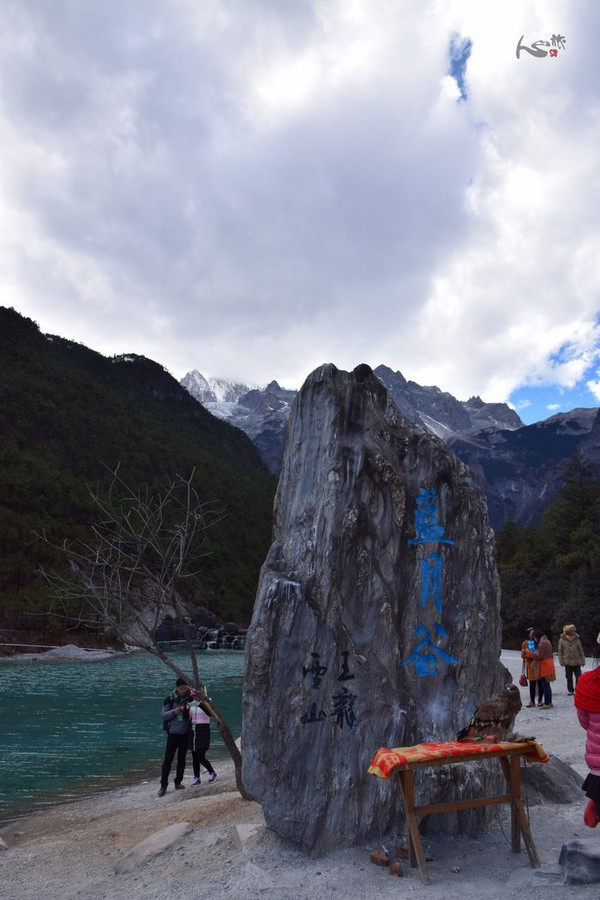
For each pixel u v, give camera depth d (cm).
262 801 509
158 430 10450
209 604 7144
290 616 538
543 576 5416
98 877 573
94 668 3725
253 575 8325
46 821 889
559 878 425
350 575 568
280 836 515
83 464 8162
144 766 1262
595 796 426
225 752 1400
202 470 9650
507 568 6059
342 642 550
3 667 3741
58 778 1166
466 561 625
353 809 518
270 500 10512
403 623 585
